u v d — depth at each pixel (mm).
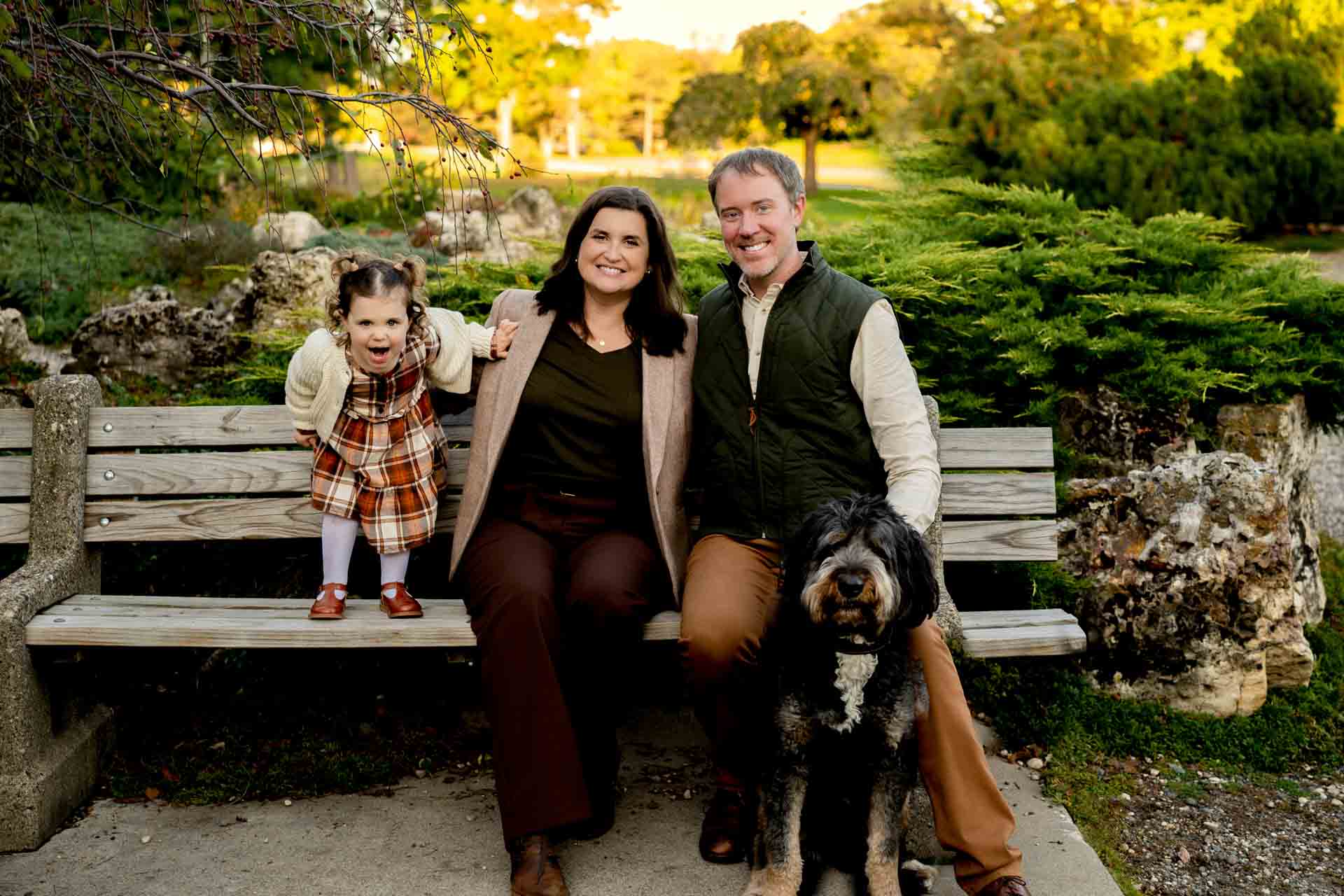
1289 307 4672
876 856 2535
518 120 34969
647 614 2891
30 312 7676
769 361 2918
